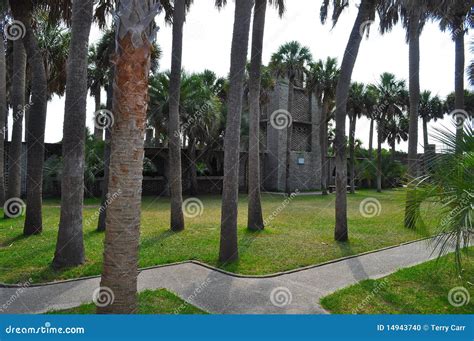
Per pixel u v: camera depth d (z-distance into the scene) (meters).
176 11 11.36
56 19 9.86
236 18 8.10
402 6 11.92
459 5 11.36
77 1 7.38
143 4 3.63
